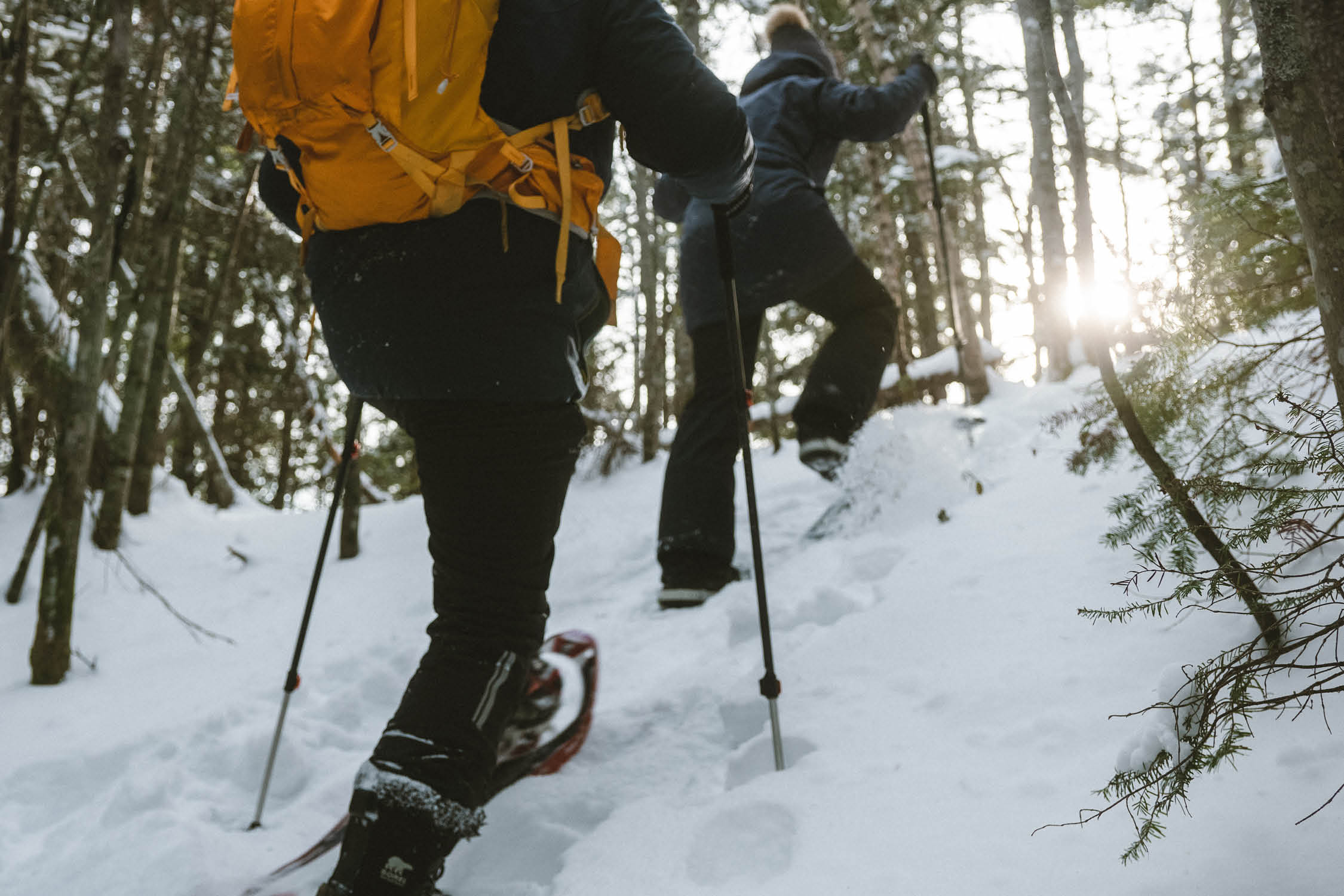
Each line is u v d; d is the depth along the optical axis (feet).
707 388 9.41
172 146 18.78
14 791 7.32
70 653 11.41
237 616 13.34
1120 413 4.67
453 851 5.08
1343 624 3.34
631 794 5.35
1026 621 5.93
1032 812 4.00
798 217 9.24
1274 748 3.93
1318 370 4.74
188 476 38.83
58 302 17.88
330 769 6.98
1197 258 4.99
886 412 10.44
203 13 19.40
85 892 5.38
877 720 5.31
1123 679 4.93
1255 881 3.24
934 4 26.35
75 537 11.35
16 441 21.01
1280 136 3.44
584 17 4.61
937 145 33.78
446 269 4.44
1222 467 4.93
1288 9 3.38
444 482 4.71
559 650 6.62
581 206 4.82
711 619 8.41
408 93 4.16
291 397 35.04
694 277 9.50
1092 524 7.17
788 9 10.77
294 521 18.85
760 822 4.55
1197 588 3.93
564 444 4.85
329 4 4.21
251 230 30.07
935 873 3.76
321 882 4.96
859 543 9.17
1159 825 3.52
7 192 12.59
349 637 11.55
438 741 4.35
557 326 4.69
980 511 8.54
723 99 4.83
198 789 6.72
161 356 19.74
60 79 19.19
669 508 9.14
